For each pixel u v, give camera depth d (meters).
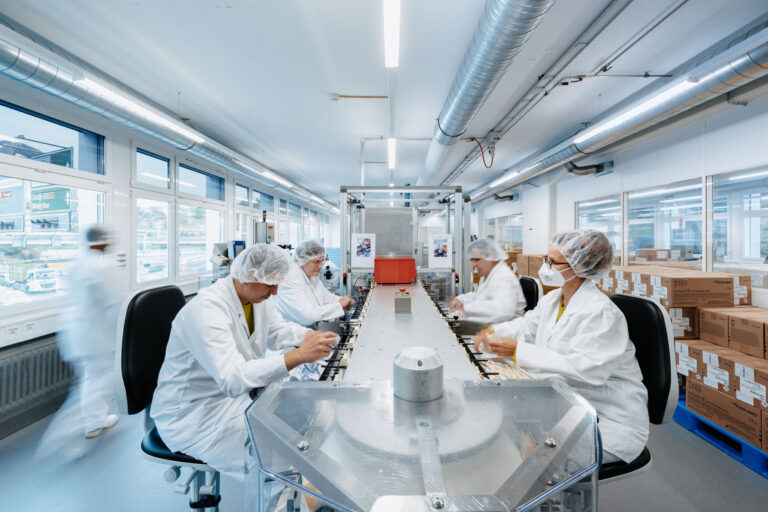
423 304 1.78
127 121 2.51
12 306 2.21
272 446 0.49
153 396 1.11
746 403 1.71
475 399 0.62
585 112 3.36
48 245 2.50
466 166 5.45
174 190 3.89
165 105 3.10
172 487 1.60
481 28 1.65
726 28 2.05
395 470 0.45
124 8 1.85
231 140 4.12
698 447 1.88
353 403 0.61
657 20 1.97
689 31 2.08
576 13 1.90
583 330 1.08
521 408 0.59
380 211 2.84
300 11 1.88
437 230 11.20
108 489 1.59
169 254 3.85
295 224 8.41
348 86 2.72
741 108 2.63
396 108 3.17
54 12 1.87
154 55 2.29
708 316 2.17
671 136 3.32
